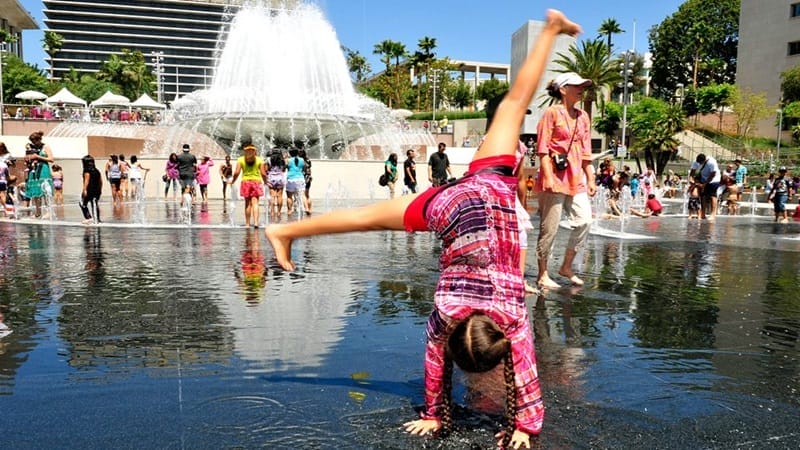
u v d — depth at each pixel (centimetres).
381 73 8838
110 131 3572
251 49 2683
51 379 298
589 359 337
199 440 233
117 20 13375
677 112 5206
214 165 2169
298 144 2389
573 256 557
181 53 13650
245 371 311
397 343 362
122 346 351
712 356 345
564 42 5872
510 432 240
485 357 216
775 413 265
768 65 6500
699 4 7606
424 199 255
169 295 490
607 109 6200
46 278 564
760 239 1015
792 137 5784
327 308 449
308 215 1388
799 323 421
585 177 554
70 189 2280
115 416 254
